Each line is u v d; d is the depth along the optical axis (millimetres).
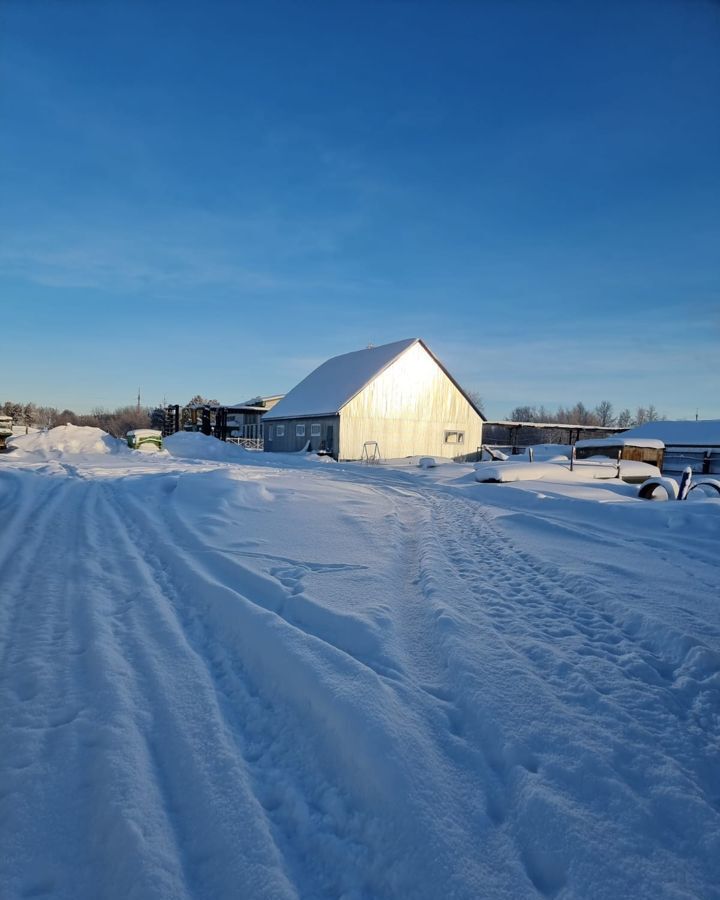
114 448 24109
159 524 7055
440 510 9562
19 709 2633
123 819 1909
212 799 2037
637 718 2664
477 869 1743
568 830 1896
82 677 2951
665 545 6711
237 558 5238
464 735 2477
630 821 1956
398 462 24297
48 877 1706
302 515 7926
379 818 1959
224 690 2906
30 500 8742
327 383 29594
